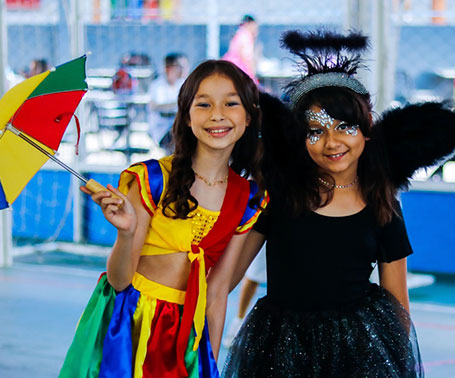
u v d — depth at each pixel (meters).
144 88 6.21
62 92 1.90
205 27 6.27
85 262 6.17
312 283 2.29
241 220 2.27
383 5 4.55
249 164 2.32
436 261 5.75
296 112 2.29
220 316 2.32
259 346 2.30
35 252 6.45
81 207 6.48
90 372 2.13
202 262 2.17
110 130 6.31
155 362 2.15
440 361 3.85
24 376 3.53
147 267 2.19
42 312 4.65
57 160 1.96
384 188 2.36
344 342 2.26
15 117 1.88
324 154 2.28
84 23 6.26
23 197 6.72
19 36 6.78
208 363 2.22
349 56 2.41
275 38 6.07
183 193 2.12
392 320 2.32
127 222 1.99
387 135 2.41
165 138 4.99
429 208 5.73
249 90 2.19
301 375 2.25
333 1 6.29
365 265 2.34
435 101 2.46
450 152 2.44
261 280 3.79
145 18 6.27
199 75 2.16
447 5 6.18
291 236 2.31
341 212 2.32
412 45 6.30
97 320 2.16
